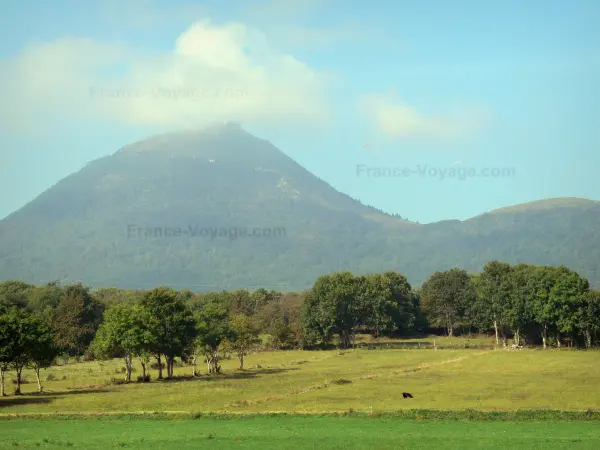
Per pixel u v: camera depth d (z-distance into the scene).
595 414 85.06
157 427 80.06
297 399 106.75
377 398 106.38
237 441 69.88
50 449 66.56
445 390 114.50
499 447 66.00
